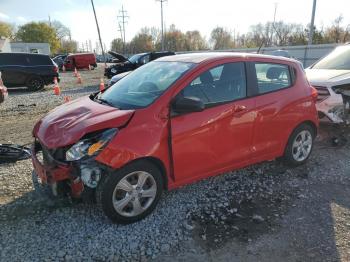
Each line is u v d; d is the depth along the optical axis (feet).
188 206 13.10
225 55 14.06
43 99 43.70
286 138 15.92
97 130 11.04
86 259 10.12
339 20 162.81
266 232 11.50
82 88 57.93
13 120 30.09
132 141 11.21
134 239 11.05
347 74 21.70
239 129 13.84
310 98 16.55
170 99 12.12
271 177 15.84
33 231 11.45
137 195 11.76
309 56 95.04
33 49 239.09
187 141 12.40
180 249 10.61
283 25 196.34
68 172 10.96
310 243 10.90
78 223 11.91
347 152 19.47
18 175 16.06
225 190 14.49
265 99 14.65
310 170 16.72
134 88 13.62
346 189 14.74
